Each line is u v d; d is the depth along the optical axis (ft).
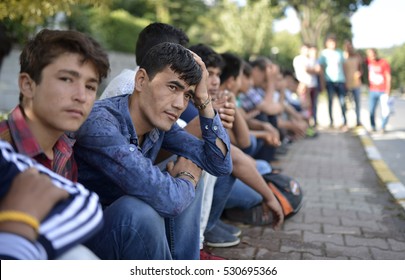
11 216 4.78
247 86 19.71
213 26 157.17
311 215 16.07
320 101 77.82
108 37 70.95
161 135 9.14
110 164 7.61
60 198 5.19
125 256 7.43
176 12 133.59
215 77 12.49
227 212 14.88
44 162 6.48
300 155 29.07
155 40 11.00
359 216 16.20
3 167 5.24
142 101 8.30
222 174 9.16
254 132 18.99
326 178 22.52
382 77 41.19
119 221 7.29
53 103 6.08
